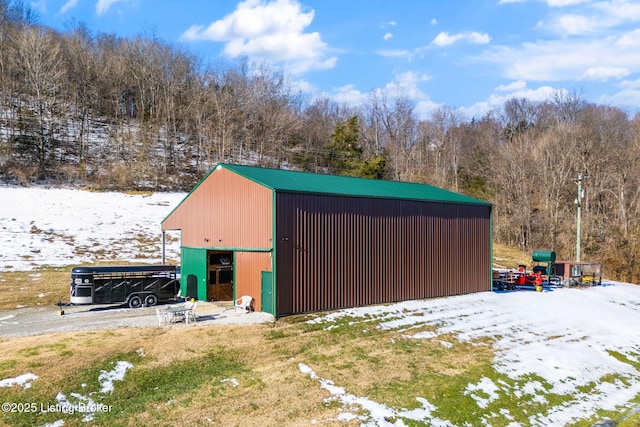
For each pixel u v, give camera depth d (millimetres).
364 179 27109
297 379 13539
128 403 11648
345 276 20797
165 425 10789
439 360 15922
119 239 37531
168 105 71062
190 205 25094
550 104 80125
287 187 19609
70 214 41250
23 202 42000
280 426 11039
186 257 25188
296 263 19219
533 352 17812
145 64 75062
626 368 18031
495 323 20906
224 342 15648
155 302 21766
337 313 19703
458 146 73000
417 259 23969
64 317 19000
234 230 21234
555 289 30562
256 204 19828
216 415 11359
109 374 12812
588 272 36219
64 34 81000
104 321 18156
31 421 10484
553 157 56750
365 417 11758
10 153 52031
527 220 54562
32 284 25609
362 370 14500
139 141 63438
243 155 68625
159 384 12680
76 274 20203
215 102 69625
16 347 14227
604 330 22016
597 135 60406
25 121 58875
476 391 14031
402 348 16672
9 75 61375
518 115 84438
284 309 18781
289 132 71562
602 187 52312
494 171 61188
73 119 65812
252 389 12773
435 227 25047
